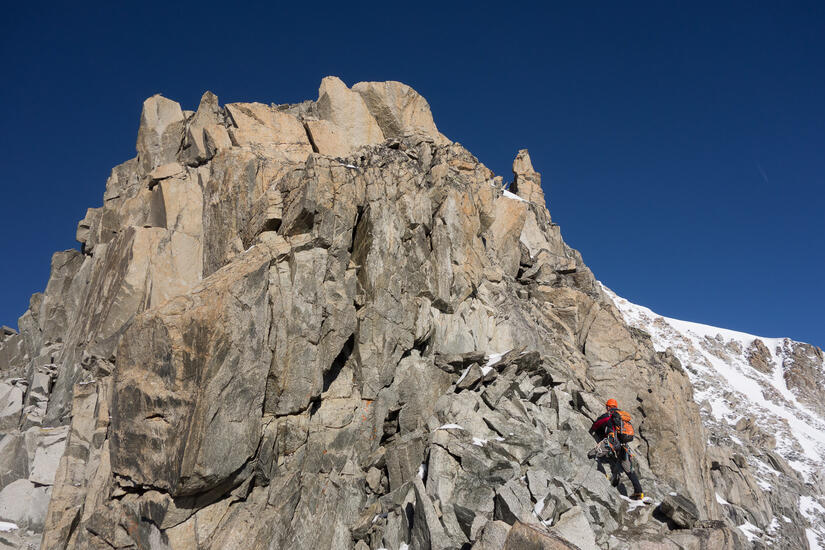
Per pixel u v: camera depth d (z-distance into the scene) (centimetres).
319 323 1205
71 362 1673
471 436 1259
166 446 956
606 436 1311
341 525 1165
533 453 1234
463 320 1662
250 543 995
